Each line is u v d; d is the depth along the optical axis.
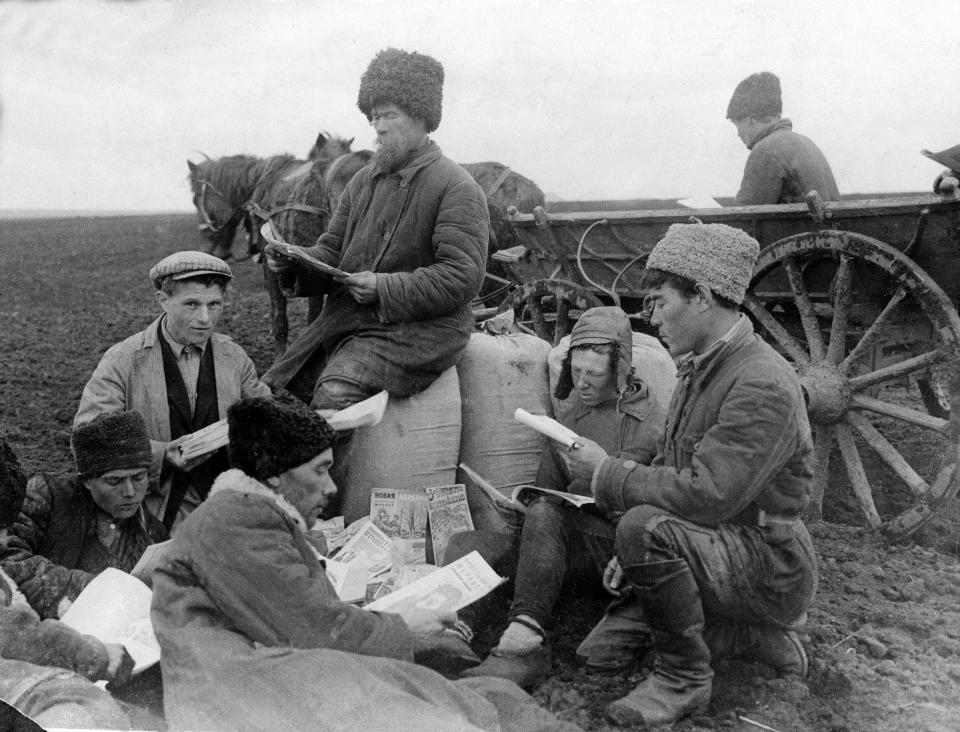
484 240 3.44
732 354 2.55
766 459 2.42
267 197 6.03
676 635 2.47
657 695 2.50
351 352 3.45
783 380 2.46
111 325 7.45
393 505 3.39
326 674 2.17
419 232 3.44
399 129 3.40
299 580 2.19
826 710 2.52
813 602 3.13
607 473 2.60
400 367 3.38
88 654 2.26
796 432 2.47
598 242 4.39
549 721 2.34
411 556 3.28
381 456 3.42
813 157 3.89
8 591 2.40
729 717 2.51
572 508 2.89
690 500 2.45
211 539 2.17
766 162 3.90
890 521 3.60
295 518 2.31
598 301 4.45
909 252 3.46
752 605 2.50
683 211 3.96
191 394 3.22
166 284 3.14
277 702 2.14
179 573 2.22
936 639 2.87
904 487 4.21
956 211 3.27
